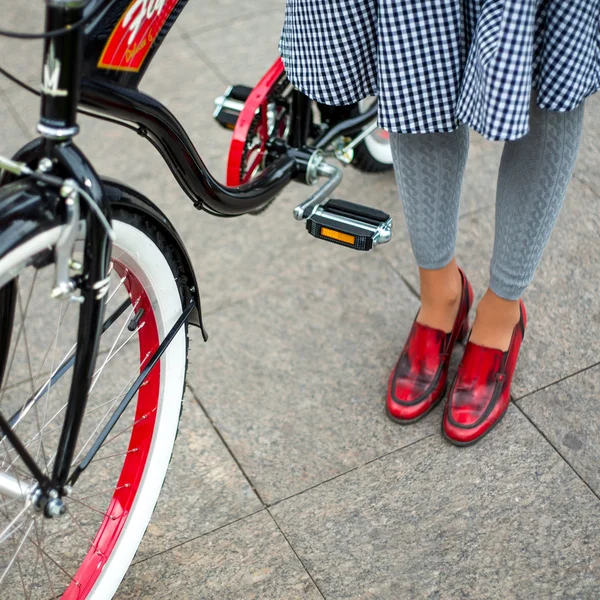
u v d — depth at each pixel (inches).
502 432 62.4
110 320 47.3
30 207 34.6
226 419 65.2
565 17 41.4
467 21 44.3
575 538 55.4
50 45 34.3
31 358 70.4
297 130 65.9
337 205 60.7
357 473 60.8
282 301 74.9
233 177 65.0
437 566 54.5
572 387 65.1
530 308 71.5
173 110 97.7
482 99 42.4
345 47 47.1
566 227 78.7
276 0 117.6
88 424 64.6
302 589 53.9
